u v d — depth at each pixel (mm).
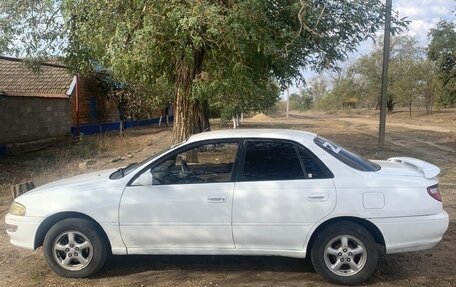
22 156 16828
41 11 11102
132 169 5359
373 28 11156
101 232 5184
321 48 11164
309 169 5039
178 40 8656
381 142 18422
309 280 5145
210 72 10148
